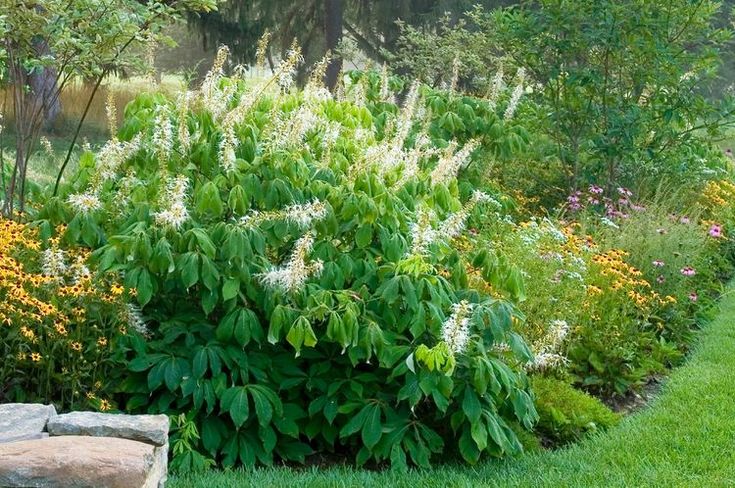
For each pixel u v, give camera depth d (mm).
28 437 2977
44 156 9914
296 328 3949
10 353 3984
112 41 5191
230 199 4199
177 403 4184
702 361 6266
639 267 7184
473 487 3926
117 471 2660
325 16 17656
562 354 5652
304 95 4984
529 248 5945
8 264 4035
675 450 4508
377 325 4129
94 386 4020
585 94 9188
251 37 17344
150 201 4406
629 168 9523
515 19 9156
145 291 4016
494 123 7352
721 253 9305
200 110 4656
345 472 4047
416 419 4309
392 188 4602
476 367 4121
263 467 4168
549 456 4477
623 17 8656
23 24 5156
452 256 4586
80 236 4449
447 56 12695
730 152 12727
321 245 4375
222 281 4285
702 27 9141
